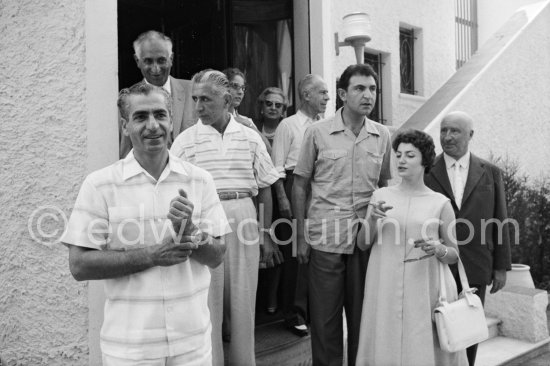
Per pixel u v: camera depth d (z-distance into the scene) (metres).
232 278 3.41
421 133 3.42
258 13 5.15
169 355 2.18
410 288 3.31
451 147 3.90
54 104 3.40
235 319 3.42
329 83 5.04
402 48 7.98
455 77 6.93
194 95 3.37
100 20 3.37
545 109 7.61
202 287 2.35
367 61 7.26
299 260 3.74
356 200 3.63
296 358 4.17
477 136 6.61
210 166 3.40
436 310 3.26
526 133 7.30
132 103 2.19
